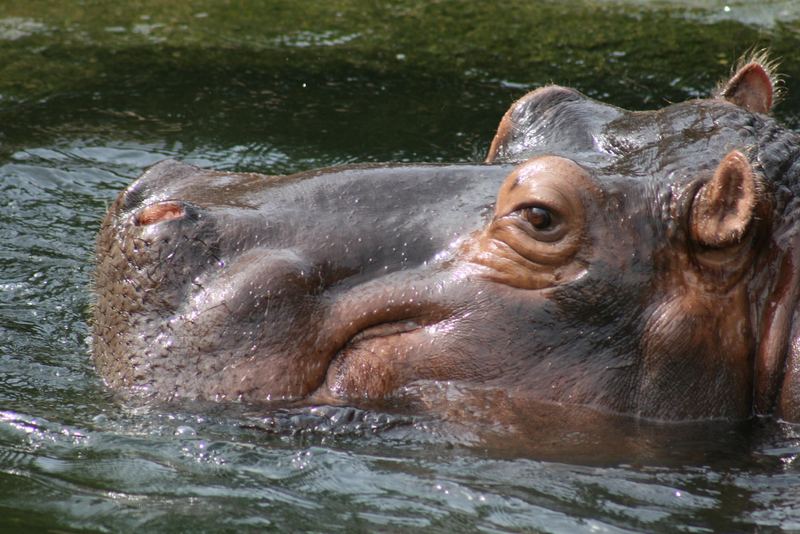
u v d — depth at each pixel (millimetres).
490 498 15203
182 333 16297
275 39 35781
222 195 17453
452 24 36969
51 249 24000
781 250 16703
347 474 15594
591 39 35844
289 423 16062
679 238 16359
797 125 29281
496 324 16312
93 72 33219
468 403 16219
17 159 27781
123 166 27703
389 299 16516
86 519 14891
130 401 16391
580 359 16312
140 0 38750
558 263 16297
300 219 16953
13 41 35156
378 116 30469
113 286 16812
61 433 16484
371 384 16406
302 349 16297
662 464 15922
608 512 15016
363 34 36250
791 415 16547
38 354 19344
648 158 17109
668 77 33375
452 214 17109
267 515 14930
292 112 30719
